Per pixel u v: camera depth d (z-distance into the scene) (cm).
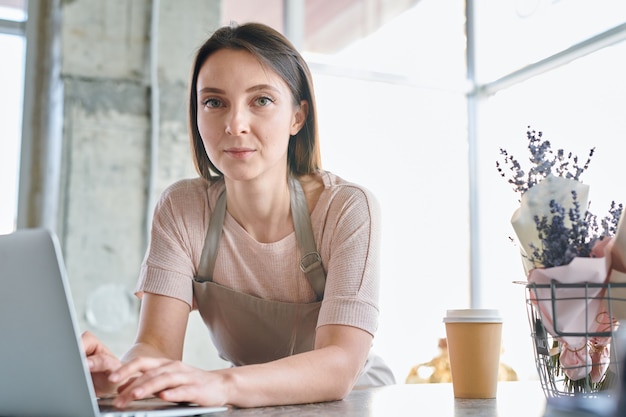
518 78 448
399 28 460
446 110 470
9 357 80
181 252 149
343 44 445
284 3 436
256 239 149
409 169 449
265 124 134
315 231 145
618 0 386
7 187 363
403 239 437
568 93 411
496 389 116
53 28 375
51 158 371
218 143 135
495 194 471
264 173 142
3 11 371
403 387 140
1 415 86
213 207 152
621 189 371
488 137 474
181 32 389
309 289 147
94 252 362
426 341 429
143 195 374
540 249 91
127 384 105
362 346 126
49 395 79
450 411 97
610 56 388
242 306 149
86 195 364
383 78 451
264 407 107
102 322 359
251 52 133
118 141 372
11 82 369
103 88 372
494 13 470
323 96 436
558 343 97
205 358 367
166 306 145
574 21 411
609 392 91
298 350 154
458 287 457
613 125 379
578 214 88
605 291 85
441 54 469
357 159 434
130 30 380
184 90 387
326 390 114
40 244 73
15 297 77
